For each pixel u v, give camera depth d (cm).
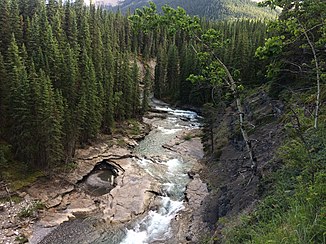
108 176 4834
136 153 5647
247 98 5153
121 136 6384
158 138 6525
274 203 1598
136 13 1986
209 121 5722
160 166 5069
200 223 3316
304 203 1189
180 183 4484
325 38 1559
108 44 8806
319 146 1605
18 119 4444
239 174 3531
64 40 7456
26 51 6128
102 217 3691
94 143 5803
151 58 14012
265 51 1456
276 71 1738
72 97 5722
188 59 9144
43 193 4062
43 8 8500
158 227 3491
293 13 1541
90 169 4894
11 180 4138
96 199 4084
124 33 13062
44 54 6381
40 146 4475
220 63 2023
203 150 5656
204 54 2073
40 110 4334
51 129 4338
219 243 2022
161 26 2039
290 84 3869
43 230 3434
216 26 12838
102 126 6462
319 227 913
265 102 4428
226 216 2623
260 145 3447
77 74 6125
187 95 9200
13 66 4922
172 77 10100
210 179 4312
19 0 8719
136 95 7762
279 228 1145
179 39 12769
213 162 4800
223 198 3272
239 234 1575
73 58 6406
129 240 3284
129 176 4625
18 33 6750
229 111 5791
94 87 5875
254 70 6531
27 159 4478
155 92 10362
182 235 3228
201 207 3656
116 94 6981
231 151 4547
